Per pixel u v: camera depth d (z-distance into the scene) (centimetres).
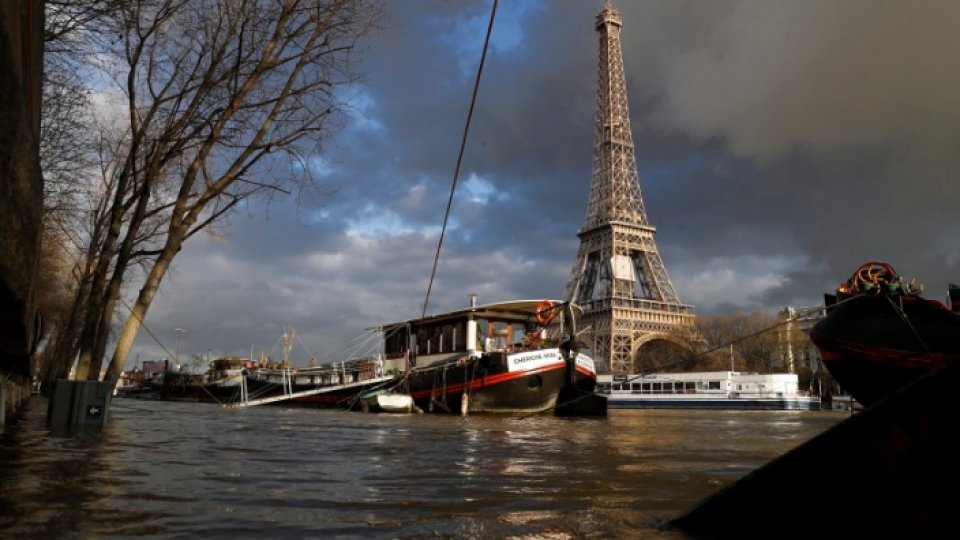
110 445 1045
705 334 10831
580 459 1034
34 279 546
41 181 478
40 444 1008
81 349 1645
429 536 441
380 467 873
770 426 2806
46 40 1229
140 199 1691
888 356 1895
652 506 580
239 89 1625
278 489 641
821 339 2097
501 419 2911
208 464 840
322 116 1702
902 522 306
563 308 3569
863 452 317
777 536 372
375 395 3822
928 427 294
